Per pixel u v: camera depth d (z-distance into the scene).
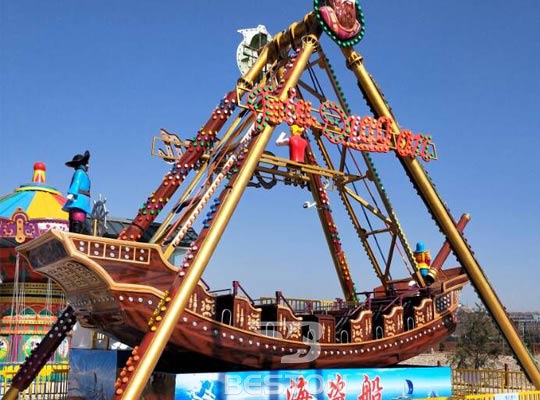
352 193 20.56
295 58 15.78
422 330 18.52
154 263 13.12
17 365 21.20
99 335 20.02
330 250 22.23
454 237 17.98
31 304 30.88
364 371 16.25
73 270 12.84
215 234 12.52
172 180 15.17
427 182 17.91
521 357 17.92
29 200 33.00
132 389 10.91
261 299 17.58
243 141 14.55
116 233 31.28
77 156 14.19
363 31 18.03
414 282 20.02
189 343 13.26
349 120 16.38
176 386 12.73
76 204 13.70
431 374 17.73
